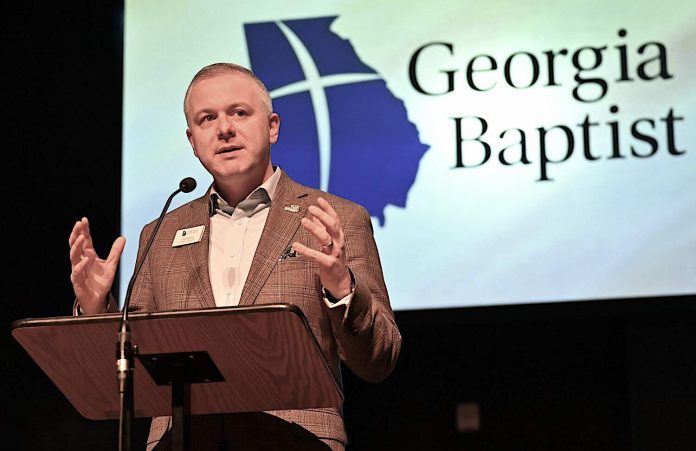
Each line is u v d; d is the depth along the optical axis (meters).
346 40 5.43
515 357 5.57
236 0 5.54
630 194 5.08
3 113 5.81
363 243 2.93
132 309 2.87
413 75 5.35
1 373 5.66
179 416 2.43
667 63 5.17
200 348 2.35
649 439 5.29
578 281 5.04
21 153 5.77
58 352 2.41
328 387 2.48
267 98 3.08
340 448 2.70
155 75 5.48
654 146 5.11
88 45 5.81
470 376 5.59
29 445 5.61
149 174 5.35
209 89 3.00
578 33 5.27
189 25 5.53
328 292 2.53
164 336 2.32
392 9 5.44
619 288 5.00
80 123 5.75
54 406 5.65
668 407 5.32
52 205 5.71
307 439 2.66
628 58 5.21
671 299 4.95
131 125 5.43
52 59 5.82
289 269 2.79
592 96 5.20
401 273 5.16
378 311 2.61
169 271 2.92
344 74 5.39
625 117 5.15
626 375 5.48
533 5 5.33
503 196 5.16
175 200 5.30
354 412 5.64
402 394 5.62
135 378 2.47
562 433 5.47
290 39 5.46
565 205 5.12
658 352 5.38
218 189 3.08
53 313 5.64
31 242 5.70
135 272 2.65
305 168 5.32
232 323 2.24
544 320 5.08
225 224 3.02
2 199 5.74
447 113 5.29
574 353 5.54
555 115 5.20
